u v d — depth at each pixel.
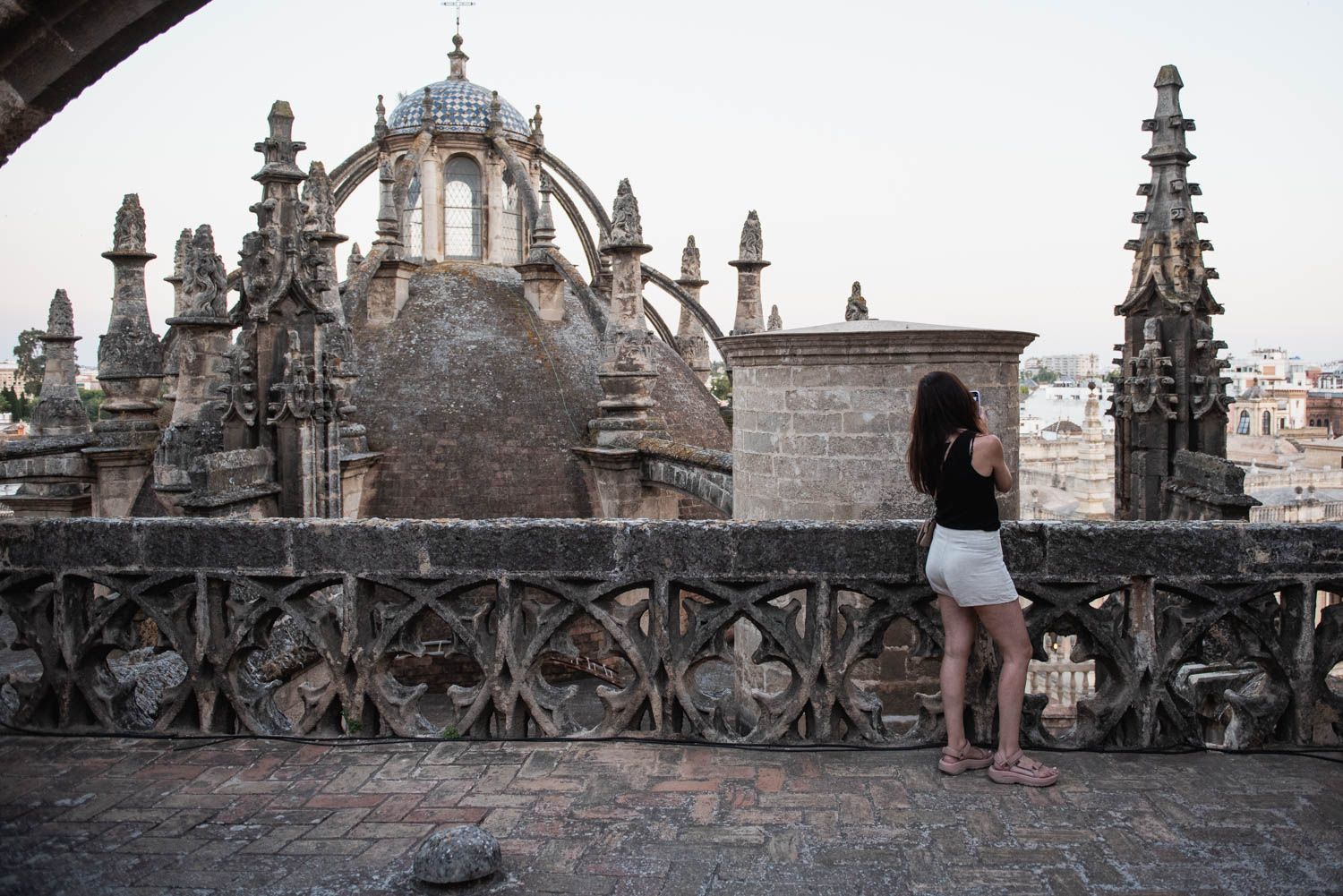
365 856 5.07
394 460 27.00
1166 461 15.68
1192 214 15.78
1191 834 5.14
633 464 26.48
